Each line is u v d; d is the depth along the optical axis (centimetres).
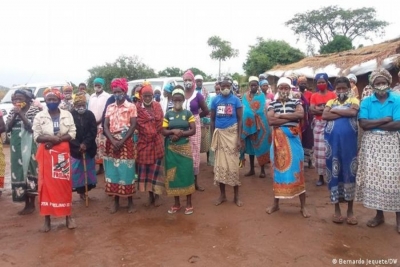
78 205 576
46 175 450
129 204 537
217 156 548
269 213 514
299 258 384
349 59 1370
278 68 2077
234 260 382
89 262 384
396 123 423
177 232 458
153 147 532
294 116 480
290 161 490
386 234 438
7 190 677
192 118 519
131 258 391
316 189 633
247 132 706
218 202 559
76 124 560
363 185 459
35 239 444
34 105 530
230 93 541
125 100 525
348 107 458
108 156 523
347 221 470
